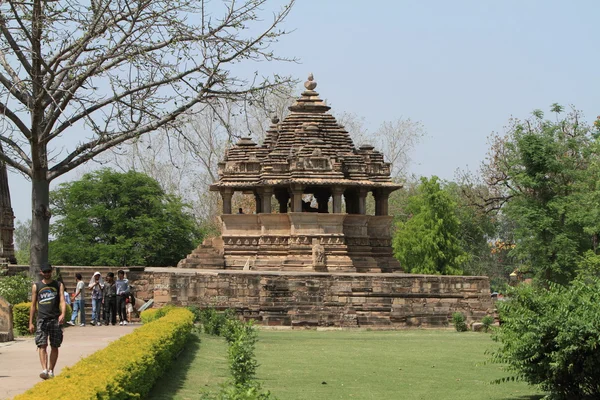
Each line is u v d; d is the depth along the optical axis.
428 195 65.19
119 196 62.44
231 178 47.78
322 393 19.58
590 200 45.19
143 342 18.31
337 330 38.25
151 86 27.06
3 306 27.03
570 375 17.66
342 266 44.59
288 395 19.20
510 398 19.50
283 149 47.62
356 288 39.09
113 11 26.58
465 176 72.75
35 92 27.14
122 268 42.88
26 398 11.99
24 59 27.02
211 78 27.22
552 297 17.98
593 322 17.02
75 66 26.58
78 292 35.53
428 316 39.53
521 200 51.12
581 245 50.50
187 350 25.38
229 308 36.38
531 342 17.55
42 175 28.67
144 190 62.44
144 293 41.50
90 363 15.35
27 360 21.39
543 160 49.97
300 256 44.84
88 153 28.36
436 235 64.56
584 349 17.11
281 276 38.91
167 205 63.66
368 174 48.34
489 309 39.88
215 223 75.12
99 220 62.00
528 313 17.97
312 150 46.66
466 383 21.70
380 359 26.31
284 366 24.22
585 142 54.75
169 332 21.17
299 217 45.16
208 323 32.84
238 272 39.50
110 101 27.20
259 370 23.22
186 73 27.22
